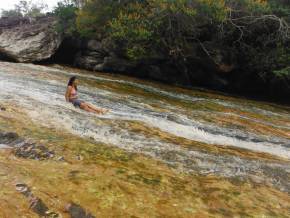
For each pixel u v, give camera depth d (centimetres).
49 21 3675
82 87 1709
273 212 561
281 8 2512
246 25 2608
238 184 661
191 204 547
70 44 3319
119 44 2733
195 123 1223
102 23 2827
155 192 567
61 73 2200
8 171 556
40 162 625
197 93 2325
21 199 481
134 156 738
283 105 2452
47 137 757
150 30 2461
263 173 756
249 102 2241
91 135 852
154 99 1711
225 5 2561
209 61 2672
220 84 2764
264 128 1330
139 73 2909
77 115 1017
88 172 598
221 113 1545
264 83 2753
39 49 3014
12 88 1280
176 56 2580
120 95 1648
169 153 799
